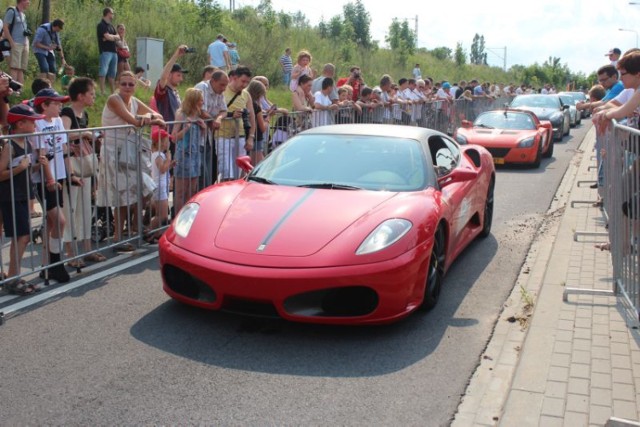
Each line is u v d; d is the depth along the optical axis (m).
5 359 4.04
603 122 6.00
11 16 11.80
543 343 4.27
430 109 17.38
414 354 4.22
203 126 7.50
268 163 5.73
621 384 3.67
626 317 4.72
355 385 3.78
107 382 3.75
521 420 3.30
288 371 3.93
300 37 32.81
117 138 6.39
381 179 5.31
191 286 4.63
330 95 12.12
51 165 5.69
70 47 16.41
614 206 5.23
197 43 21.73
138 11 21.88
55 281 5.63
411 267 4.44
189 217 4.90
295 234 4.46
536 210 9.30
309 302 4.23
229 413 3.42
